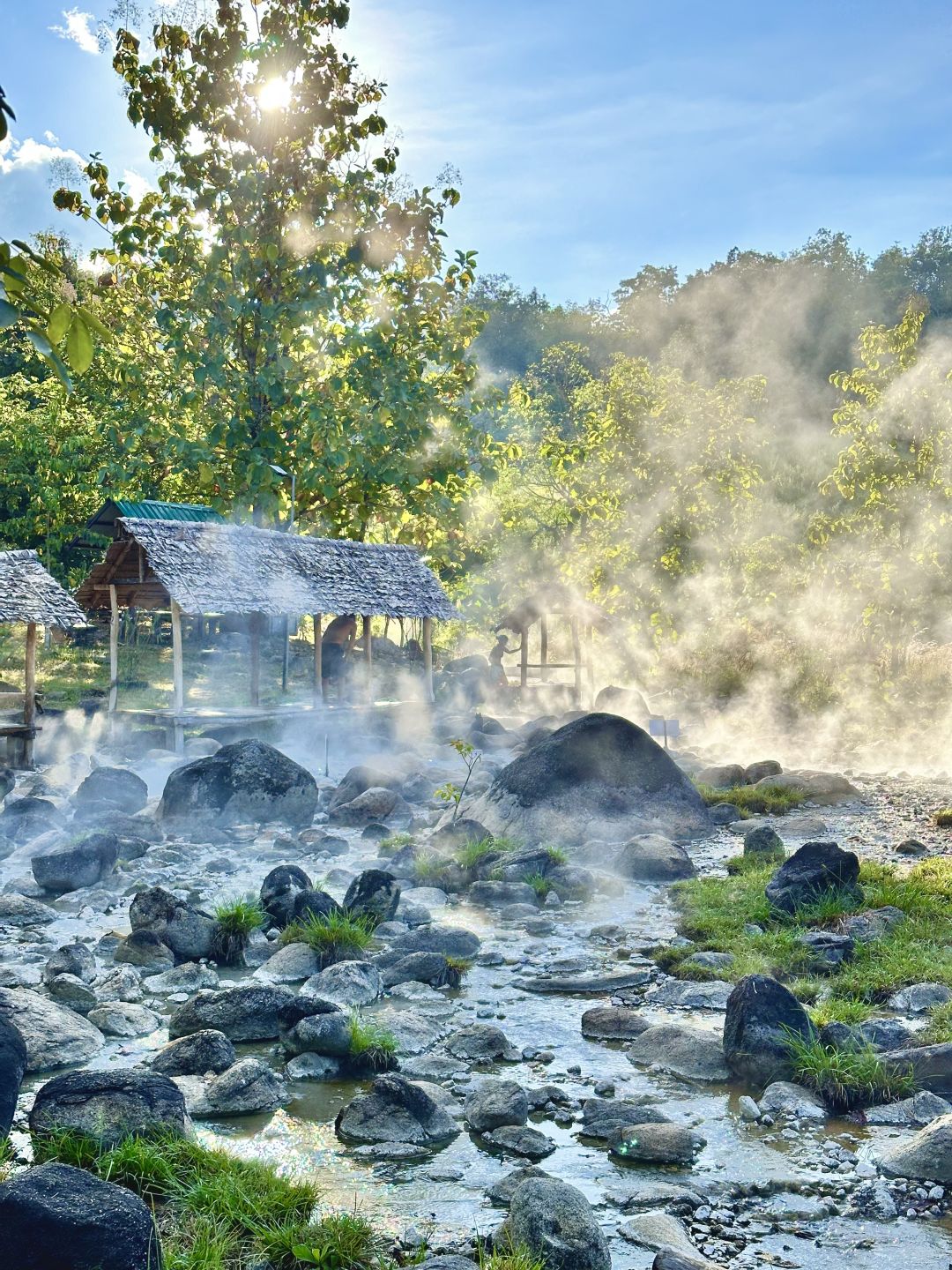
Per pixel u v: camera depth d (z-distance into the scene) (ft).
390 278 109.40
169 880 39.73
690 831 47.01
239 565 73.61
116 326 108.58
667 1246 16.31
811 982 28.12
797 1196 18.31
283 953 30.19
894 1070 22.27
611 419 108.37
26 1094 21.59
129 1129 18.84
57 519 123.44
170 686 98.58
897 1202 18.12
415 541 117.39
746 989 23.71
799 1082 22.29
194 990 28.60
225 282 100.48
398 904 34.76
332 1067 23.52
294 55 98.84
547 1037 25.63
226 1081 21.75
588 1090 22.63
